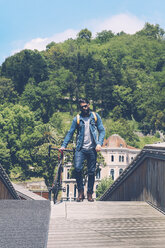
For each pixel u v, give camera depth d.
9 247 3.60
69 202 6.91
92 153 6.86
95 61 164.50
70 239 4.16
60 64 181.25
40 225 4.73
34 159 82.00
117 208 6.55
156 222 5.32
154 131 146.75
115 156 82.50
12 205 6.14
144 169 9.01
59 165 7.30
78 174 6.96
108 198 16.30
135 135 138.75
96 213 5.92
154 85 173.50
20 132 88.00
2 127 86.81
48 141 81.25
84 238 4.21
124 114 154.38
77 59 164.75
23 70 147.88
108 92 154.00
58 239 4.14
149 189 8.33
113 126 134.25
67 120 141.75
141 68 193.62
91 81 157.12
